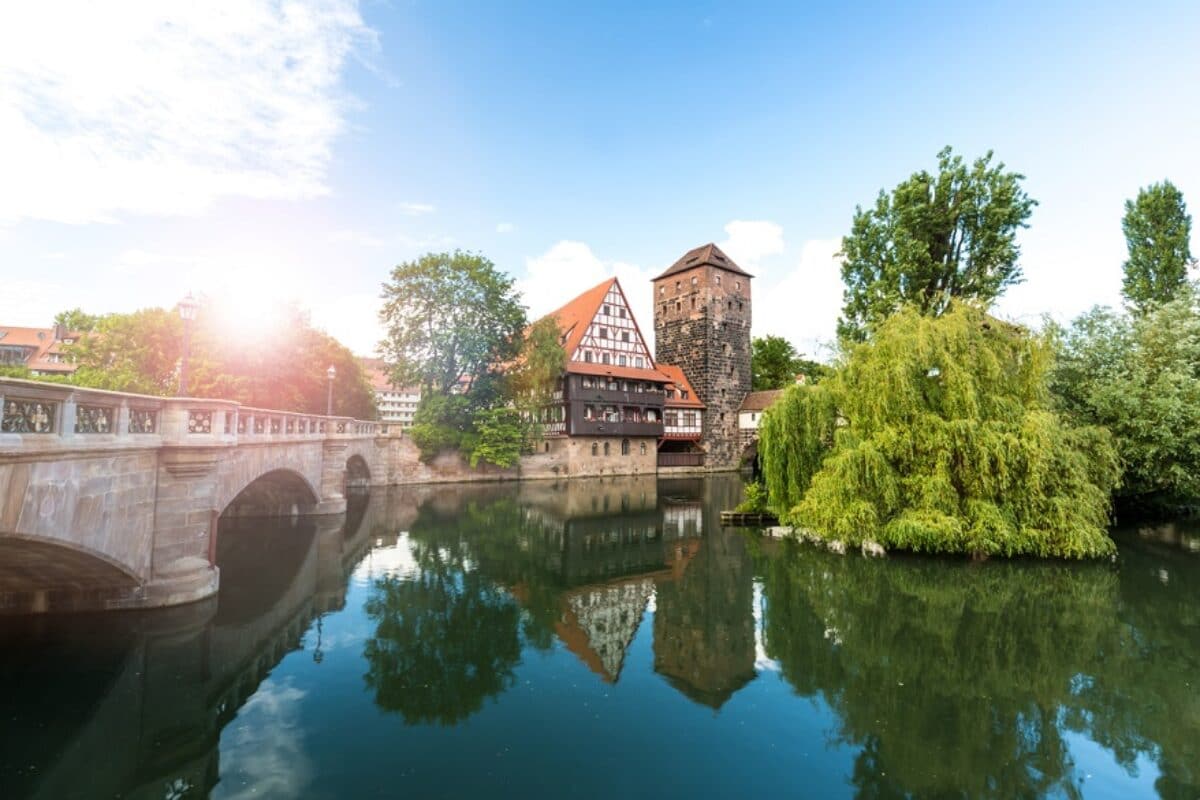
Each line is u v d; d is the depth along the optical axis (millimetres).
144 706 7438
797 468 18172
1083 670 8812
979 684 8375
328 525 21344
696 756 6477
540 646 9977
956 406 14531
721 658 9469
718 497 32656
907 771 6203
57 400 6895
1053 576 13617
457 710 7582
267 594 12453
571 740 6820
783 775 6109
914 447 14781
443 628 10852
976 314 15523
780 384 64938
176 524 10578
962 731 7078
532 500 30703
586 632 10719
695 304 55594
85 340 30391
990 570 14148
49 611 10047
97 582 9859
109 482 8422
